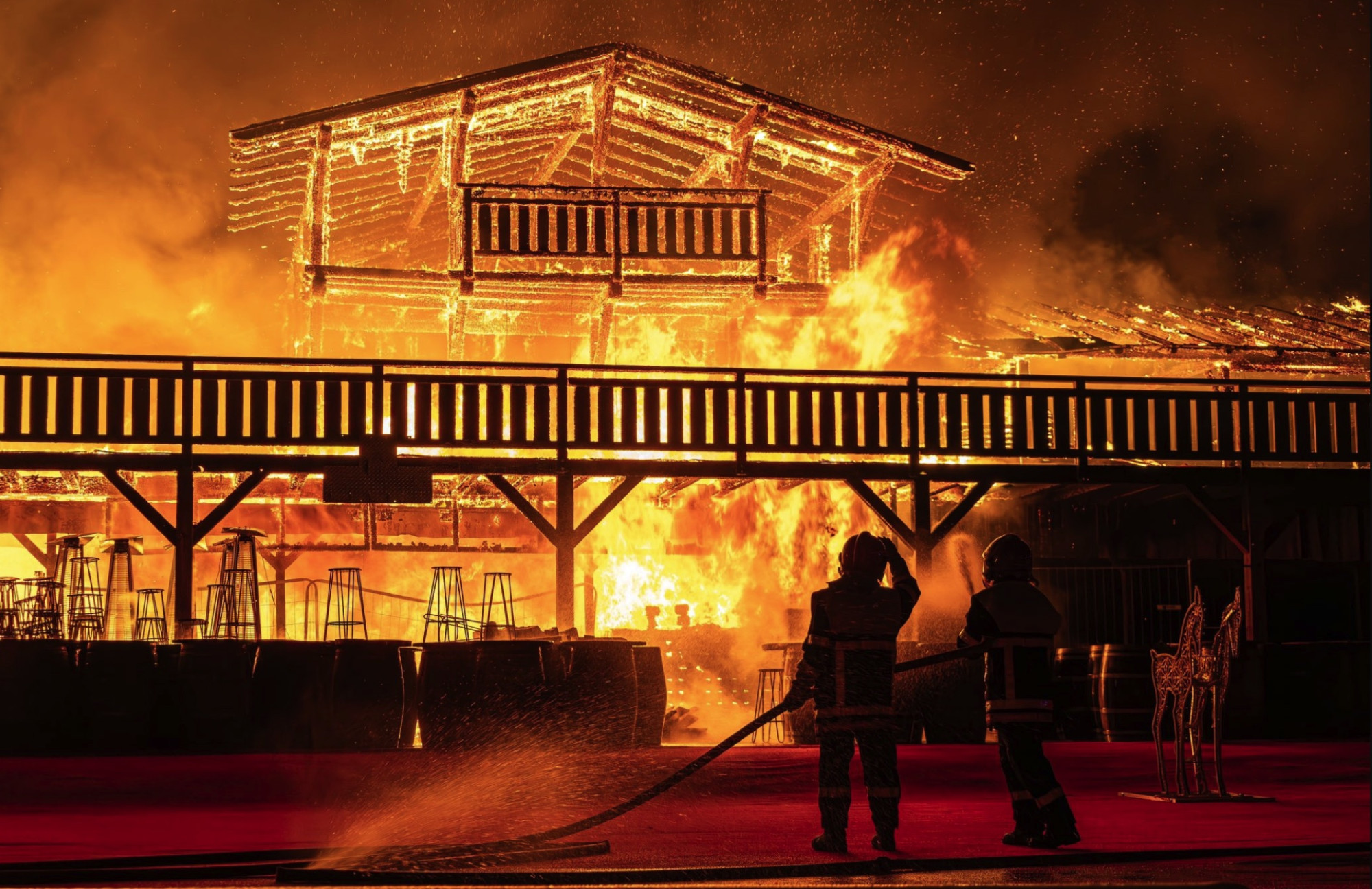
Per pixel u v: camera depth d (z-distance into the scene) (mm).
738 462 14789
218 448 16266
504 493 14414
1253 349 16906
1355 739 14117
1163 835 6801
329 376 14250
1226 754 11484
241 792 9180
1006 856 5992
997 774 10219
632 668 11695
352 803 8992
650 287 16969
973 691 12945
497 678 11188
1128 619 16406
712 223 17172
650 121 18484
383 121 17266
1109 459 15617
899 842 6590
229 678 11391
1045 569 17250
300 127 16938
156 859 5953
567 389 14625
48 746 11164
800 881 5445
